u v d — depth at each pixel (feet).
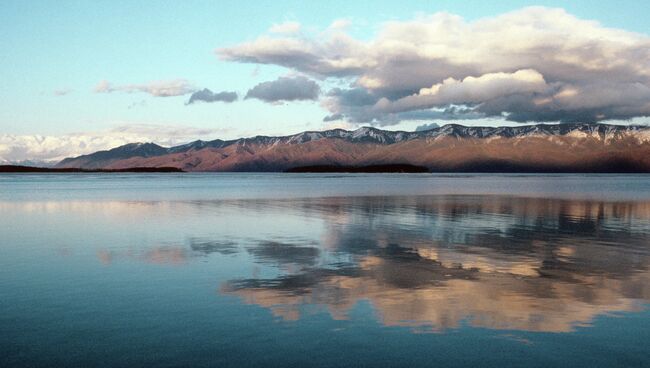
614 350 25.00
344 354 24.49
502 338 26.58
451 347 25.36
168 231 70.90
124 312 31.27
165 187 267.59
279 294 35.22
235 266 45.16
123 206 122.01
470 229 73.31
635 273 42.22
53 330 28.09
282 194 183.73
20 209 112.78
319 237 64.39
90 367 23.21
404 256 50.08
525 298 34.12
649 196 173.68
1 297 34.88
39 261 48.01
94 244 58.70
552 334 27.20
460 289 36.52
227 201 141.49
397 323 28.91
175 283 38.68
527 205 125.29
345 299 33.86
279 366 23.18
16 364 23.54
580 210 109.91
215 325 28.68
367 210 107.86
